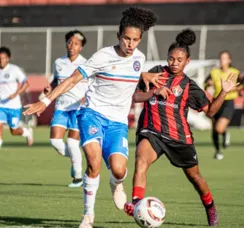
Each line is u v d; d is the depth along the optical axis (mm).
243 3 60344
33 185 23484
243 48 58562
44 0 66812
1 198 20219
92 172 14641
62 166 30172
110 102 15172
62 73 24250
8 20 62875
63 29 61062
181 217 17234
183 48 15672
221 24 60438
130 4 61875
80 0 66688
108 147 14969
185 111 15727
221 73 33875
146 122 15586
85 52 60312
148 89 15312
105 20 62125
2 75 30562
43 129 54688
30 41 61406
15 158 33594
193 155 15680
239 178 26281
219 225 16109
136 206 13891
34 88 60094
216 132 34469
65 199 20109
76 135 23375
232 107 34125
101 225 15898
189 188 22984
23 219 16594
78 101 23438
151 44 58875
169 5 61438
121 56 14945
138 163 15078
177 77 15688
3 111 30328
